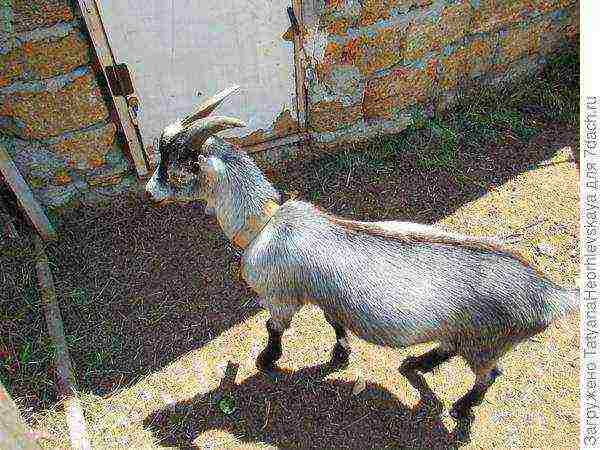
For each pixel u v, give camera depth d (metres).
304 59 1.38
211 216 1.46
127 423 1.13
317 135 1.54
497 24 1.57
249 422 1.13
